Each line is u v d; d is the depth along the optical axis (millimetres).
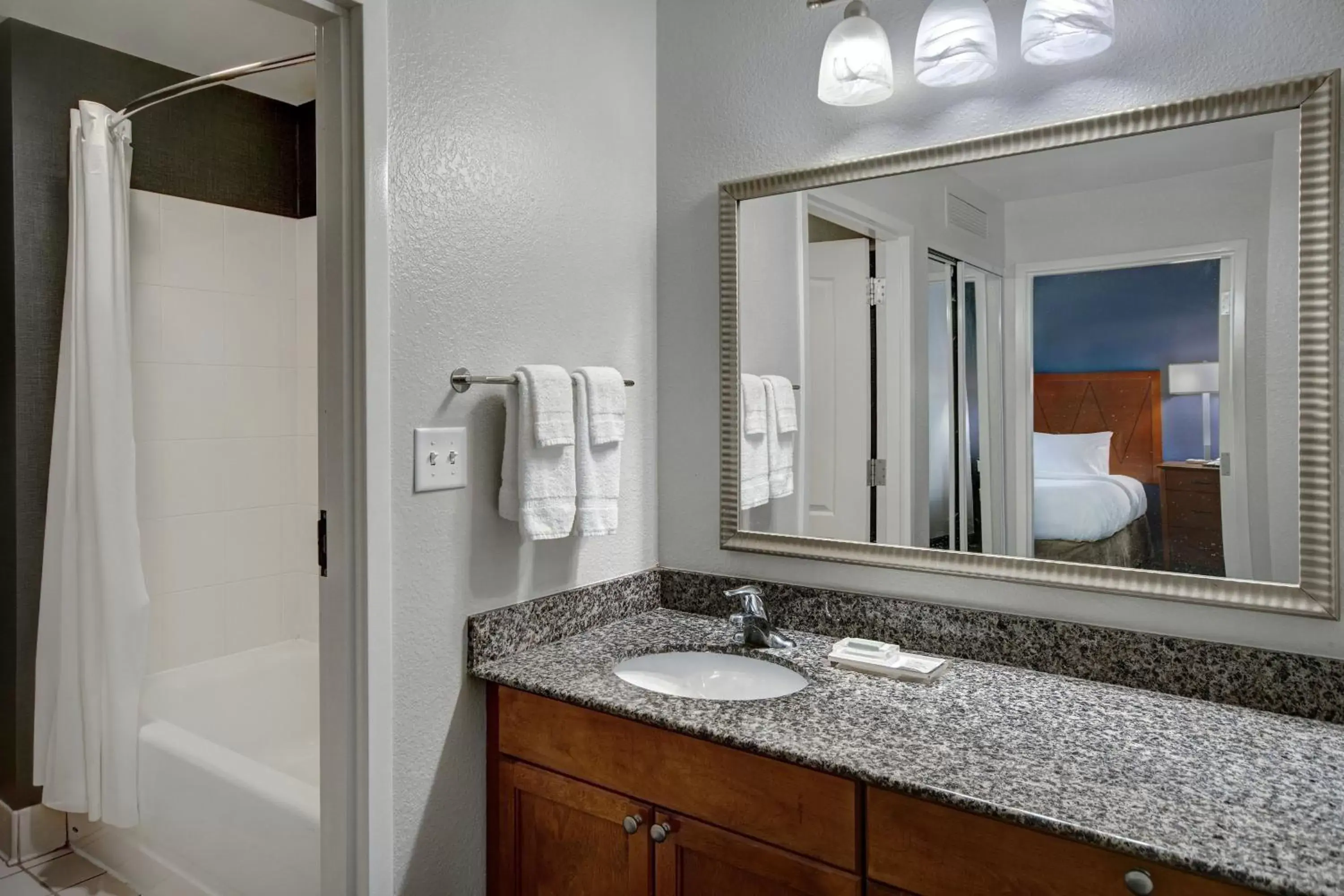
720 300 1900
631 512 1947
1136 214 1422
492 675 1516
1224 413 1353
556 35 1728
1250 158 1328
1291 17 1293
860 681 1467
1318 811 984
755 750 1201
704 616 1929
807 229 1779
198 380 2689
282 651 2859
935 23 1437
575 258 1778
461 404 1533
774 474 1836
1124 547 1437
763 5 1831
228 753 2012
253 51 2469
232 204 2768
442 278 1491
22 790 2299
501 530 1617
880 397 1692
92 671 2113
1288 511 1308
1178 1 1380
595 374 1664
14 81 2205
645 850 1361
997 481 1559
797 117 1793
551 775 1480
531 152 1673
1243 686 1332
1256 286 1326
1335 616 1268
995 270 1555
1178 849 899
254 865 1831
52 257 2275
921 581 1658
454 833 1539
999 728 1245
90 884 2186
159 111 2564
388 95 1393
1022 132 1516
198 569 2701
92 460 2102
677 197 1972
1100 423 1456
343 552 1376
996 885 1039
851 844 1147
